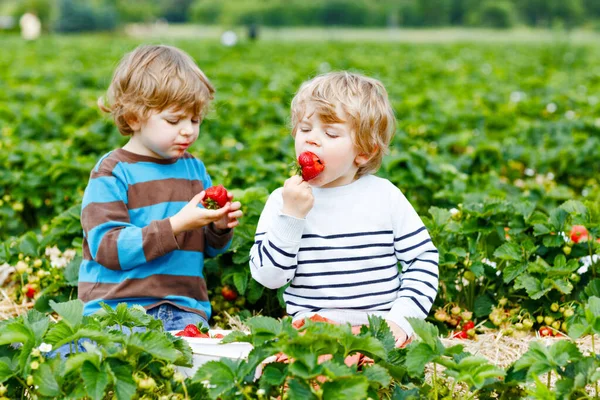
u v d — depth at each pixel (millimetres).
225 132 8156
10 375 2730
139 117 3430
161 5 119875
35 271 4402
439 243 4133
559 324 3816
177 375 2727
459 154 8273
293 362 2543
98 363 2555
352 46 28094
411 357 2695
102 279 3508
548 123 8867
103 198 3453
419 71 15852
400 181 5660
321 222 3219
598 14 92875
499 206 4223
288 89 11570
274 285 3188
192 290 3629
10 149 6852
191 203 3336
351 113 3090
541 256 4078
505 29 93375
